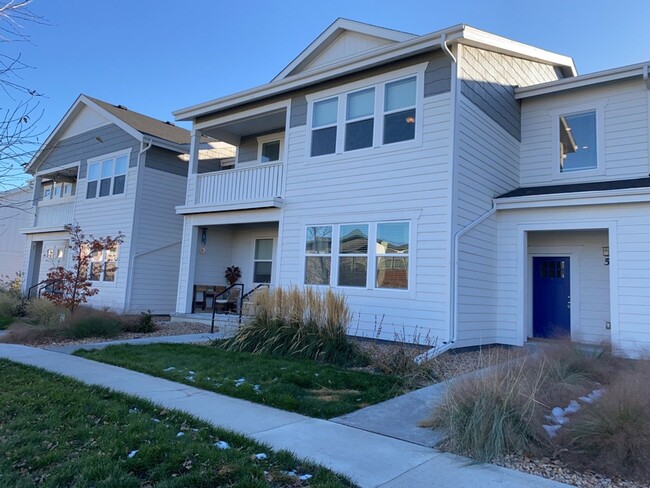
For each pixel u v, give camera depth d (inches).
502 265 421.1
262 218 489.1
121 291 618.8
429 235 370.0
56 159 780.0
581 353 280.5
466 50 390.9
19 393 216.7
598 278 427.2
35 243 845.2
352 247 415.2
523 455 161.3
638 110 414.3
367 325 394.3
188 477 131.9
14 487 124.8
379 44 451.8
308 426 187.5
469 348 370.0
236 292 595.2
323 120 451.2
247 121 543.8
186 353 324.2
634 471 145.9
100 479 130.5
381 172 403.9
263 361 295.6
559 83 444.1
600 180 426.3
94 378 253.0
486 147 411.8
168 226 665.0
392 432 183.9
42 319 470.6
